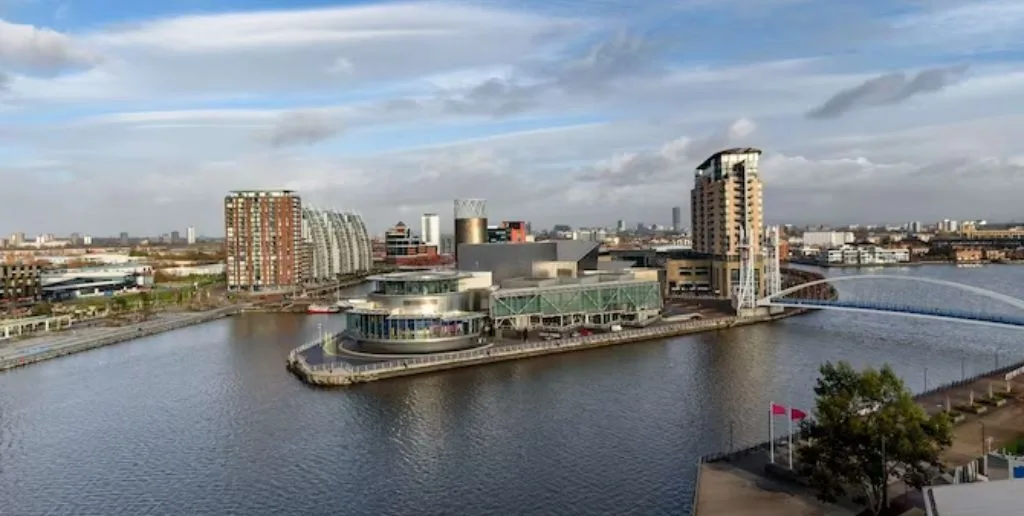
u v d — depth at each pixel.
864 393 70.19
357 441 102.06
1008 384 110.75
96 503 82.44
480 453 95.94
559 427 106.44
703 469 79.31
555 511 77.38
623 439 100.06
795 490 72.44
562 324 195.00
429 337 159.12
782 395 122.94
